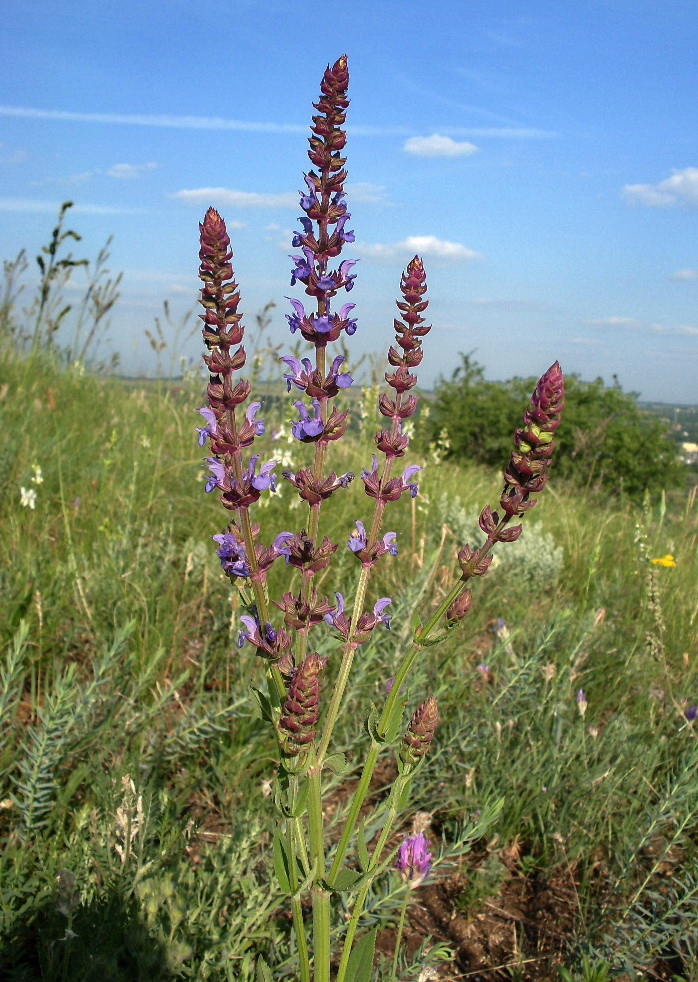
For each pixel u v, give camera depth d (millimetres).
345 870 356
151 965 429
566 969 531
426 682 766
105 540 924
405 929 582
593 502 2045
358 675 703
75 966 429
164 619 794
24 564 807
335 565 968
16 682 655
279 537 360
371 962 366
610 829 642
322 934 361
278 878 354
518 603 1105
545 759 712
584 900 609
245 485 351
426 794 679
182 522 1097
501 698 764
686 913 533
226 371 346
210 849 538
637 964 533
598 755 722
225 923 487
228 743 674
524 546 1232
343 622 363
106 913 448
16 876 477
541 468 337
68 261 1801
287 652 362
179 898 450
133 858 483
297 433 347
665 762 726
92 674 726
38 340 1836
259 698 365
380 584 963
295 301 351
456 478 1846
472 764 688
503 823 658
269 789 582
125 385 1968
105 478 1105
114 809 518
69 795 554
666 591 1145
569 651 850
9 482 1047
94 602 795
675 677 927
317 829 359
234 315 344
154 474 1180
